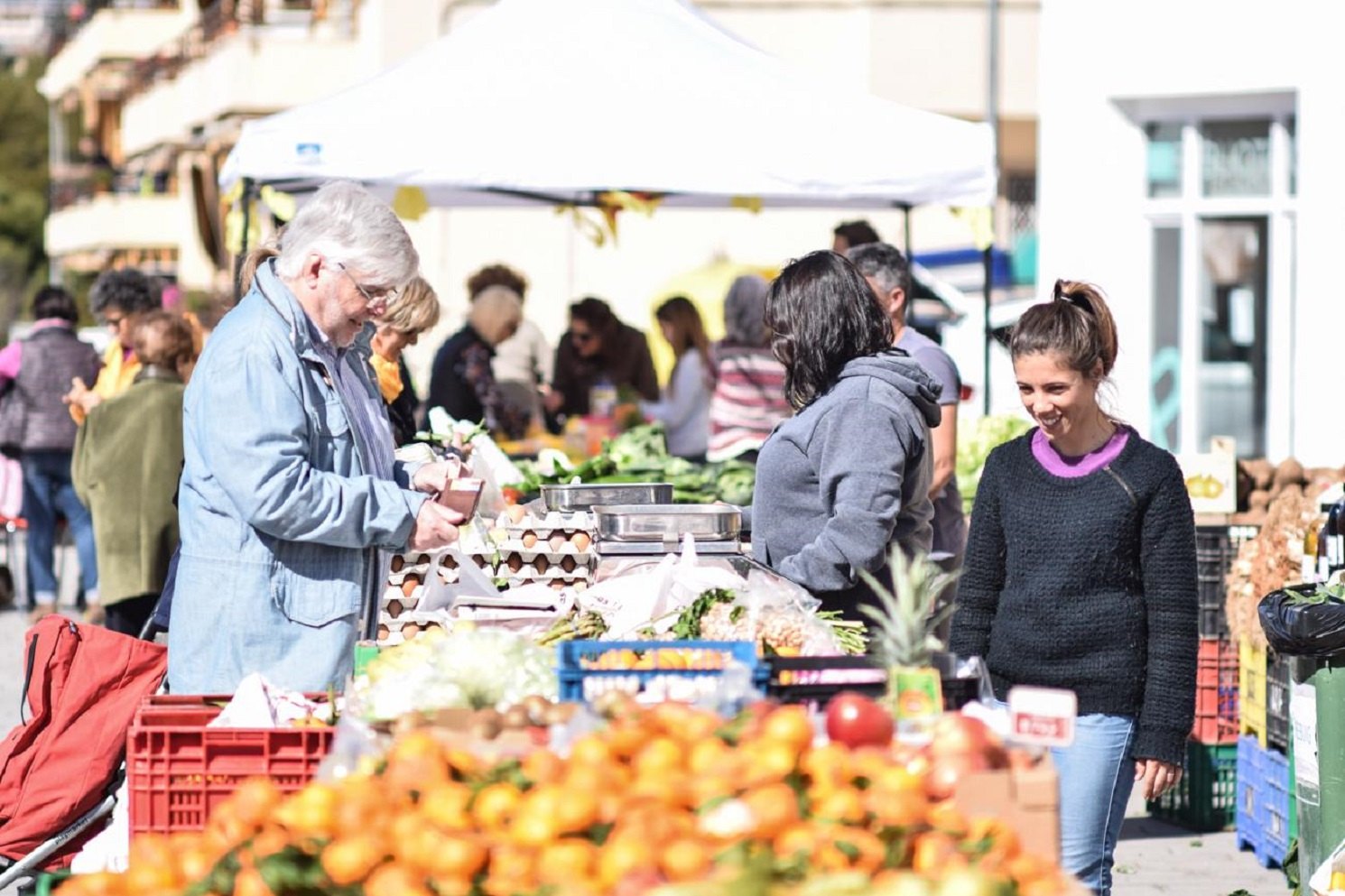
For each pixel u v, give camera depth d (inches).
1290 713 432.1
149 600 579.2
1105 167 896.3
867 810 197.5
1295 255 848.9
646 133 551.5
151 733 253.9
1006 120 1688.0
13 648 788.6
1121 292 896.3
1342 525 380.5
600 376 847.7
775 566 343.9
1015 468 307.0
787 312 339.9
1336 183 817.5
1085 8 896.3
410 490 316.2
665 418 823.7
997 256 1534.2
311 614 306.7
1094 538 295.7
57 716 328.5
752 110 559.5
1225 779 509.7
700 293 1309.1
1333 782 360.2
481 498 452.1
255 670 304.8
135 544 573.0
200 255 2472.9
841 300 339.0
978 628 311.9
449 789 208.7
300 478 298.8
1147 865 465.1
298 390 304.2
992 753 214.5
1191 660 293.9
